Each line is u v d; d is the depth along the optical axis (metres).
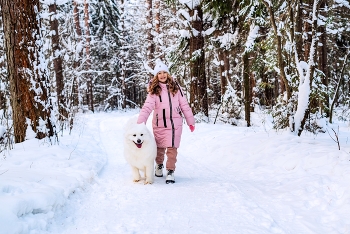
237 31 11.68
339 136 6.89
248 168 5.10
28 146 5.53
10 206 2.65
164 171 5.39
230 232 2.79
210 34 11.86
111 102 28.06
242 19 11.30
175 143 4.56
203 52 11.30
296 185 3.91
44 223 2.85
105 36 26.38
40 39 5.89
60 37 15.77
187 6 11.15
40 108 5.86
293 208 3.29
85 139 8.12
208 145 7.05
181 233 2.78
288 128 6.60
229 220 3.05
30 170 4.32
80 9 22.97
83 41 23.69
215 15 11.36
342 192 3.40
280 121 7.59
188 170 5.32
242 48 11.97
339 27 14.05
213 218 3.11
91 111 23.84
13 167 4.49
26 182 3.52
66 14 16.23
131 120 4.52
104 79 28.19
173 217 3.17
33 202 2.91
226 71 15.19
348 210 3.00
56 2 12.97
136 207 3.49
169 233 2.79
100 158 6.18
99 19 25.86
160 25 19.78
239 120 13.03
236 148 6.10
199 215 3.20
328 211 3.13
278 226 2.89
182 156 6.54
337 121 11.63
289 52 7.40
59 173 4.29
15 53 5.63
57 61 12.66
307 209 3.25
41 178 3.88
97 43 26.05
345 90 17.70
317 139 6.07
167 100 4.60
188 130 9.05
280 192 3.80
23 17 5.56
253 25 10.59
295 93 6.97
